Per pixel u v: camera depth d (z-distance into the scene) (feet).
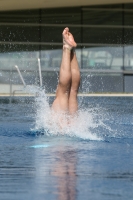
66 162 33.45
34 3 157.28
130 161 33.76
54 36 166.30
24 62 165.17
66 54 47.14
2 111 84.12
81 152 37.93
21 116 73.77
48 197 23.71
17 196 24.04
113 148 40.14
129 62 165.27
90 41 165.99
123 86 164.55
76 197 23.71
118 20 165.58
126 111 83.97
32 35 165.99
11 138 46.55
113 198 23.57
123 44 165.58
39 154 36.91
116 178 28.25
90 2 160.66
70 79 47.32
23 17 166.30
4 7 161.99
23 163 33.09
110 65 165.27
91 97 126.31
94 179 27.89
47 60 165.37
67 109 48.29
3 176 28.84
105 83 164.66
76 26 166.40
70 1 157.38
